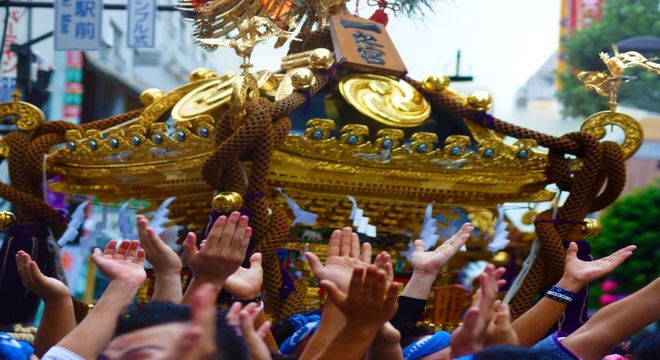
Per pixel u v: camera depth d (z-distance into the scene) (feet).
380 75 23.95
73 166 24.35
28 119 24.38
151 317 11.85
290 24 24.41
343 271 15.38
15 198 23.77
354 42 23.81
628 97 60.23
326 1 24.47
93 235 24.26
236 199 21.04
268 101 21.62
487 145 23.08
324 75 23.08
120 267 15.64
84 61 49.37
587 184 23.24
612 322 16.63
